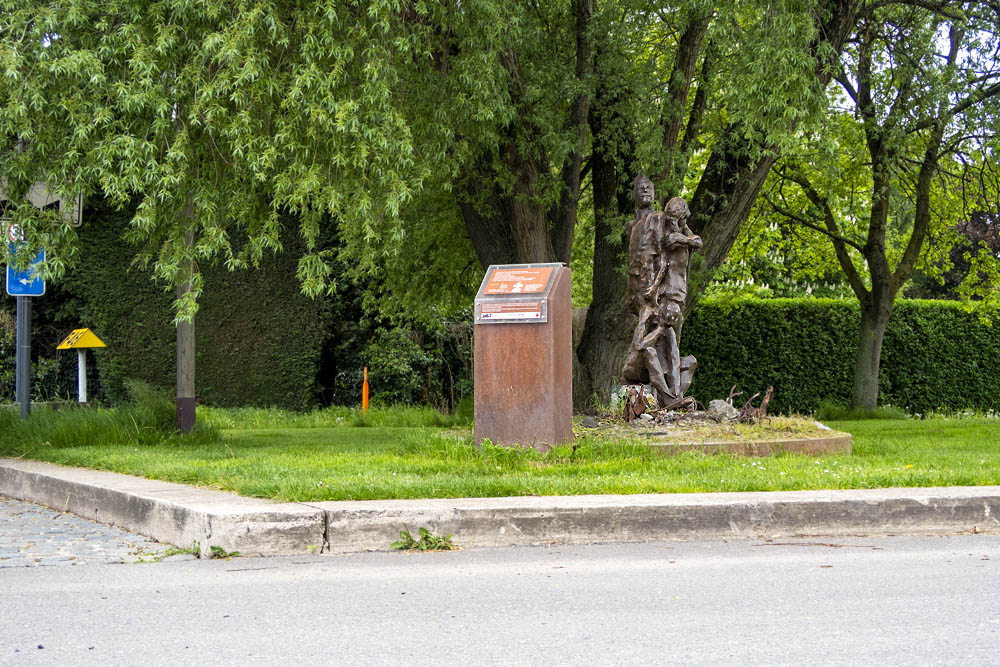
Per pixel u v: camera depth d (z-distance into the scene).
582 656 4.66
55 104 11.59
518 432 10.83
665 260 13.64
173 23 11.77
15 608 5.68
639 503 7.75
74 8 11.33
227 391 23.59
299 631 5.14
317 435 17.36
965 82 21.77
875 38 21.95
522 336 10.83
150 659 4.69
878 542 7.59
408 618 5.39
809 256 29.91
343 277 23.92
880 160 23.36
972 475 9.37
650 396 13.62
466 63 14.31
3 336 22.59
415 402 25.36
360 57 12.57
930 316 30.06
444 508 7.53
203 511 7.35
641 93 17.59
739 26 16.67
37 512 9.57
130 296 22.83
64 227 12.28
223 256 23.58
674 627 5.15
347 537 7.39
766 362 27.62
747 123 16.06
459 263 22.22
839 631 5.05
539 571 6.60
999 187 24.64
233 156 11.99
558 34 18.33
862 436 17.14
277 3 12.38
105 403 22.64
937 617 5.32
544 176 17.47
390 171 12.07
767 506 7.86
